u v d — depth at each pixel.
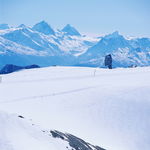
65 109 67.19
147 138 55.97
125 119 63.59
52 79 110.06
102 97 75.75
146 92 78.81
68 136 38.72
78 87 88.81
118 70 141.25
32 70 146.62
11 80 110.19
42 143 30.20
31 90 85.56
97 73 128.12
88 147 38.28
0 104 64.94
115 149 47.50
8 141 27.17
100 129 58.03
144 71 133.12
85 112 66.19
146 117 64.44
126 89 82.69
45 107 66.62
